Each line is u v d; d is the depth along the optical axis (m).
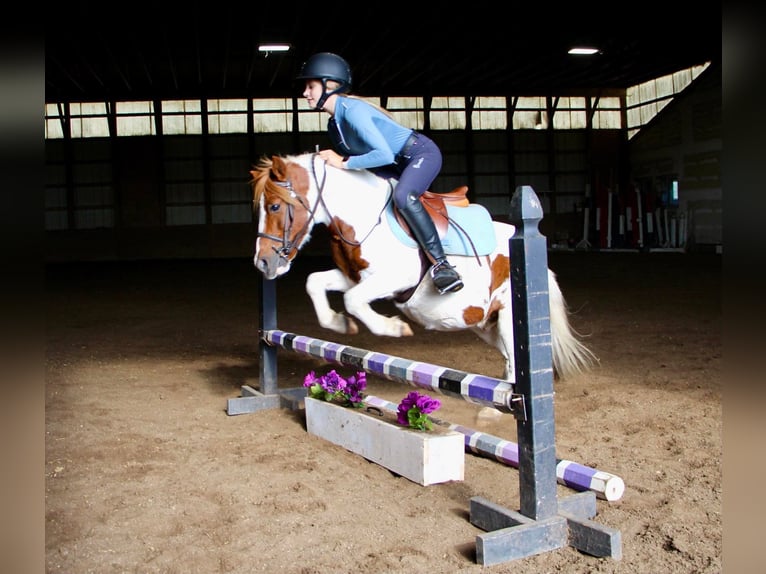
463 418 3.88
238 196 20.22
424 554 2.27
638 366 5.00
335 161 3.30
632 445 3.29
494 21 14.07
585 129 21.77
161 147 19.80
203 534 2.45
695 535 2.32
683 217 18.80
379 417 3.25
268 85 19.84
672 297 9.05
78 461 3.21
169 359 5.82
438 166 3.34
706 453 3.13
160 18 13.08
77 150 19.48
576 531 2.29
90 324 7.94
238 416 4.04
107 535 2.43
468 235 3.40
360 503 2.70
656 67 18.95
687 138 18.84
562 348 3.79
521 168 21.55
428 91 20.47
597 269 13.68
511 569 2.16
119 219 19.69
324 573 2.15
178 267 16.77
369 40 15.56
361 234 3.27
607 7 13.20
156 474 3.04
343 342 6.36
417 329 7.11
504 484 2.88
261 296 4.25
